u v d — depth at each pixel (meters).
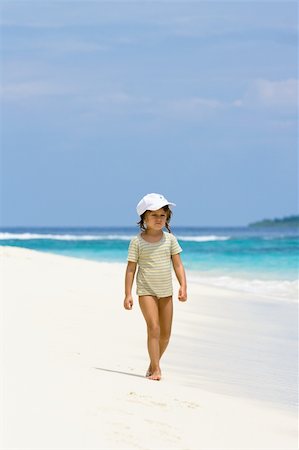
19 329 9.29
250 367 9.12
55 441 4.93
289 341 11.41
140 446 5.06
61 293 13.30
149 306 7.93
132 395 6.35
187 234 103.06
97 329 10.20
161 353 8.26
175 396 6.68
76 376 6.73
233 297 17.14
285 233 102.62
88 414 5.55
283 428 6.14
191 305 15.28
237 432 5.81
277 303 16.53
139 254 8.02
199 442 5.40
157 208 7.85
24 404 5.61
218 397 7.08
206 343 10.84
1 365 6.82
